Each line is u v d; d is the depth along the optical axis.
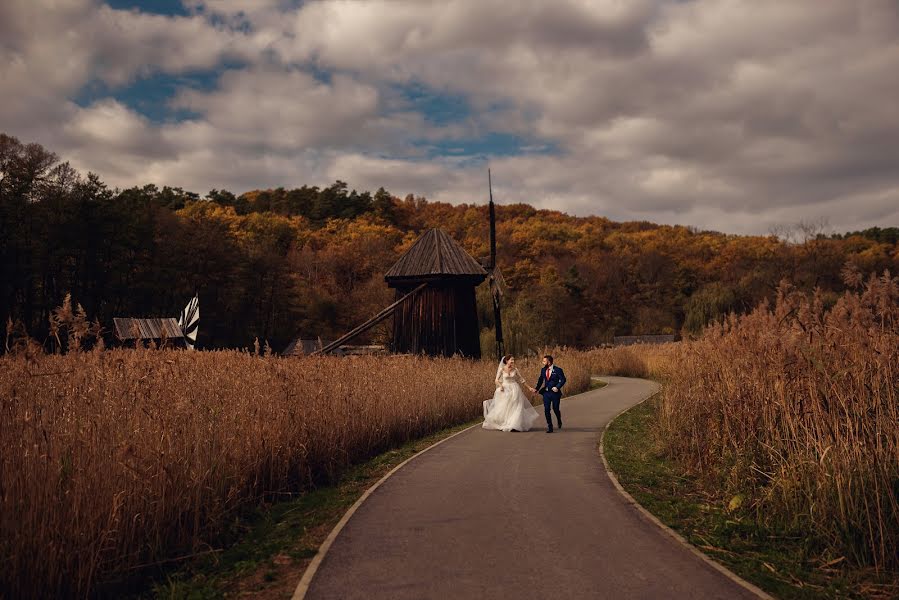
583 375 33.66
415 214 179.00
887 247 109.69
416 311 31.92
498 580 5.66
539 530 7.26
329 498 9.04
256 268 88.00
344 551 6.49
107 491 6.11
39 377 7.17
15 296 55.16
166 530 6.66
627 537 7.00
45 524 5.50
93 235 60.72
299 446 10.12
